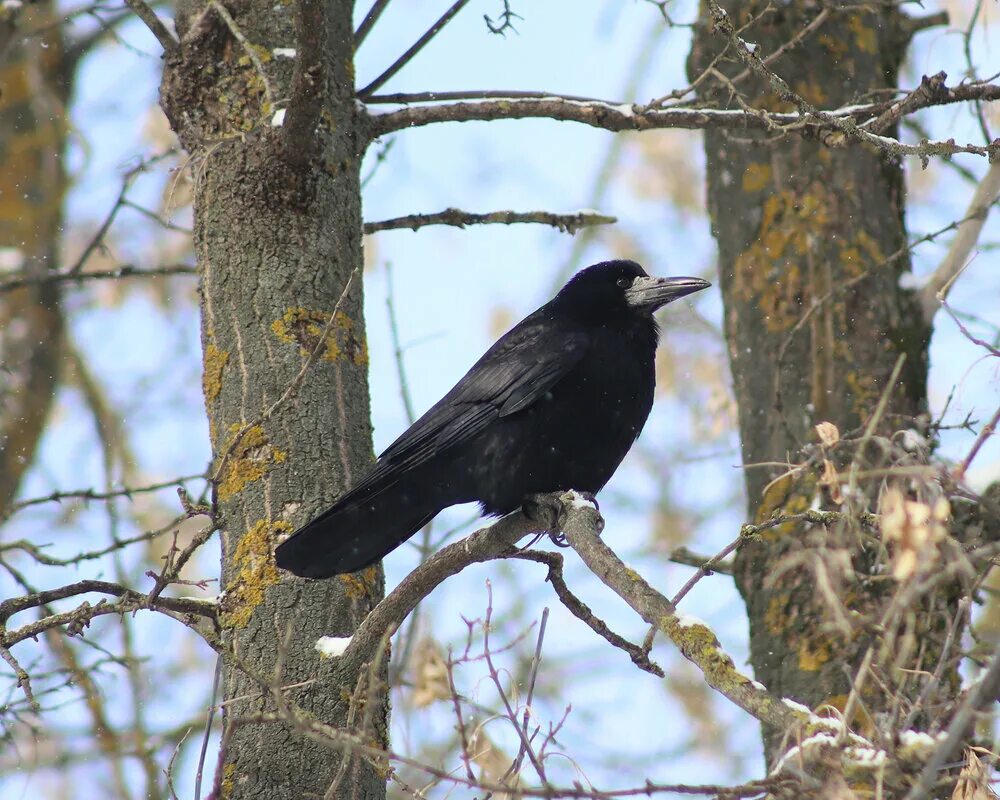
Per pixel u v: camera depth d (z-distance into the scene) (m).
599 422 11.15
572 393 11.06
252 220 10.16
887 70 14.02
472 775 6.77
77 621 8.63
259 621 9.27
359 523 9.82
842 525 6.03
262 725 8.95
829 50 13.59
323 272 10.16
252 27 10.53
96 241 14.16
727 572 12.38
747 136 13.66
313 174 10.18
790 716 6.25
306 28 9.17
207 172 10.35
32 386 18.28
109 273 13.70
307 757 8.85
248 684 9.12
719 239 13.91
